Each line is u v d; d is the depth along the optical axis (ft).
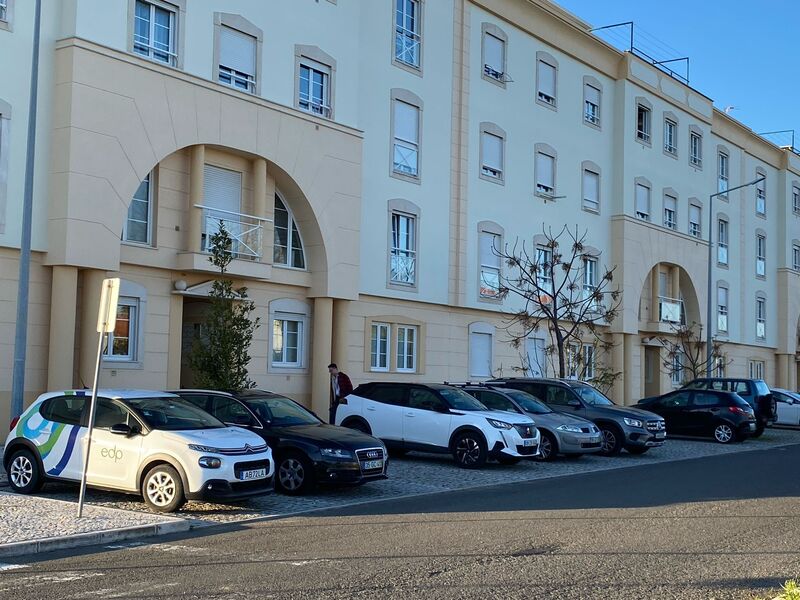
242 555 29.43
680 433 88.22
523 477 53.78
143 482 38.22
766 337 160.97
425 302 88.74
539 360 104.22
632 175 119.85
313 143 74.43
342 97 77.71
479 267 95.40
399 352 86.79
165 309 65.10
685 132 133.80
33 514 34.71
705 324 136.87
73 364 58.29
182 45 64.90
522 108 102.22
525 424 57.57
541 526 35.63
